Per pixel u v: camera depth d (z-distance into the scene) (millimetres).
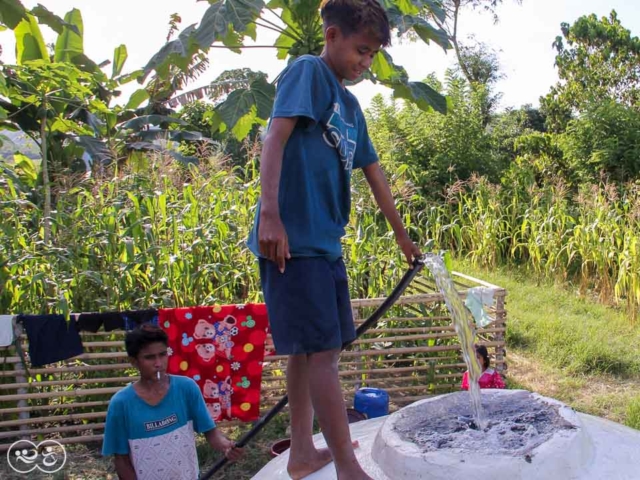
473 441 2012
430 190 12766
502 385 5766
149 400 3199
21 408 5379
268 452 5316
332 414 1971
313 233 2027
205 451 5262
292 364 2316
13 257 5781
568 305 9086
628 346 7484
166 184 7137
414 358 6293
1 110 6367
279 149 1917
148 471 3170
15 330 5262
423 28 5590
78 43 8758
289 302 2012
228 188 7727
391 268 6824
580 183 12898
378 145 13258
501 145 14531
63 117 8375
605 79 16984
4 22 5555
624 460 2039
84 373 5684
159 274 6336
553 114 17375
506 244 11336
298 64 2018
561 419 2143
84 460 5234
